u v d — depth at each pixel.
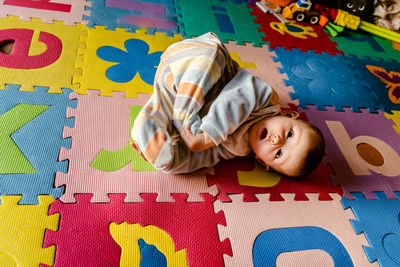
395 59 1.81
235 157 1.09
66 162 0.92
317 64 1.58
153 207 0.90
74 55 1.21
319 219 1.01
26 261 0.74
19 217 0.80
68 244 0.79
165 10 1.57
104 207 0.87
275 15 1.80
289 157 0.94
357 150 1.24
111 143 1.00
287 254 0.91
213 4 1.72
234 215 0.95
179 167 0.95
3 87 1.04
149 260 0.81
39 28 1.27
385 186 1.15
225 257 0.86
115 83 1.17
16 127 0.96
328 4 1.94
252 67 1.43
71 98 1.08
